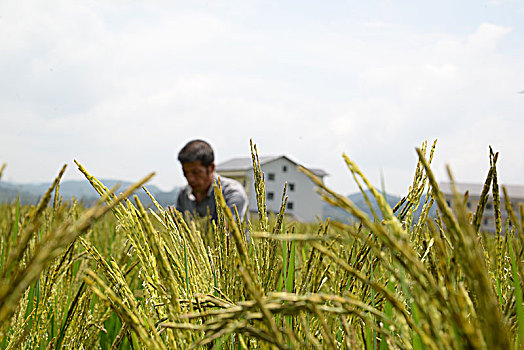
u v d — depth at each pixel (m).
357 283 1.13
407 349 0.71
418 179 1.04
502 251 1.01
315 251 1.24
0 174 0.57
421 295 0.67
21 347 1.24
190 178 4.77
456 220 0.64
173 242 1.32
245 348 0.96
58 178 0.63
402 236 0.67
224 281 1.30
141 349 1.09
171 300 0.96
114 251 2.80
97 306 1.86
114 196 0.95
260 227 1.32
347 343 0.81
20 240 0.61
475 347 0.61
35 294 1.38
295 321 1.13
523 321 0.81
